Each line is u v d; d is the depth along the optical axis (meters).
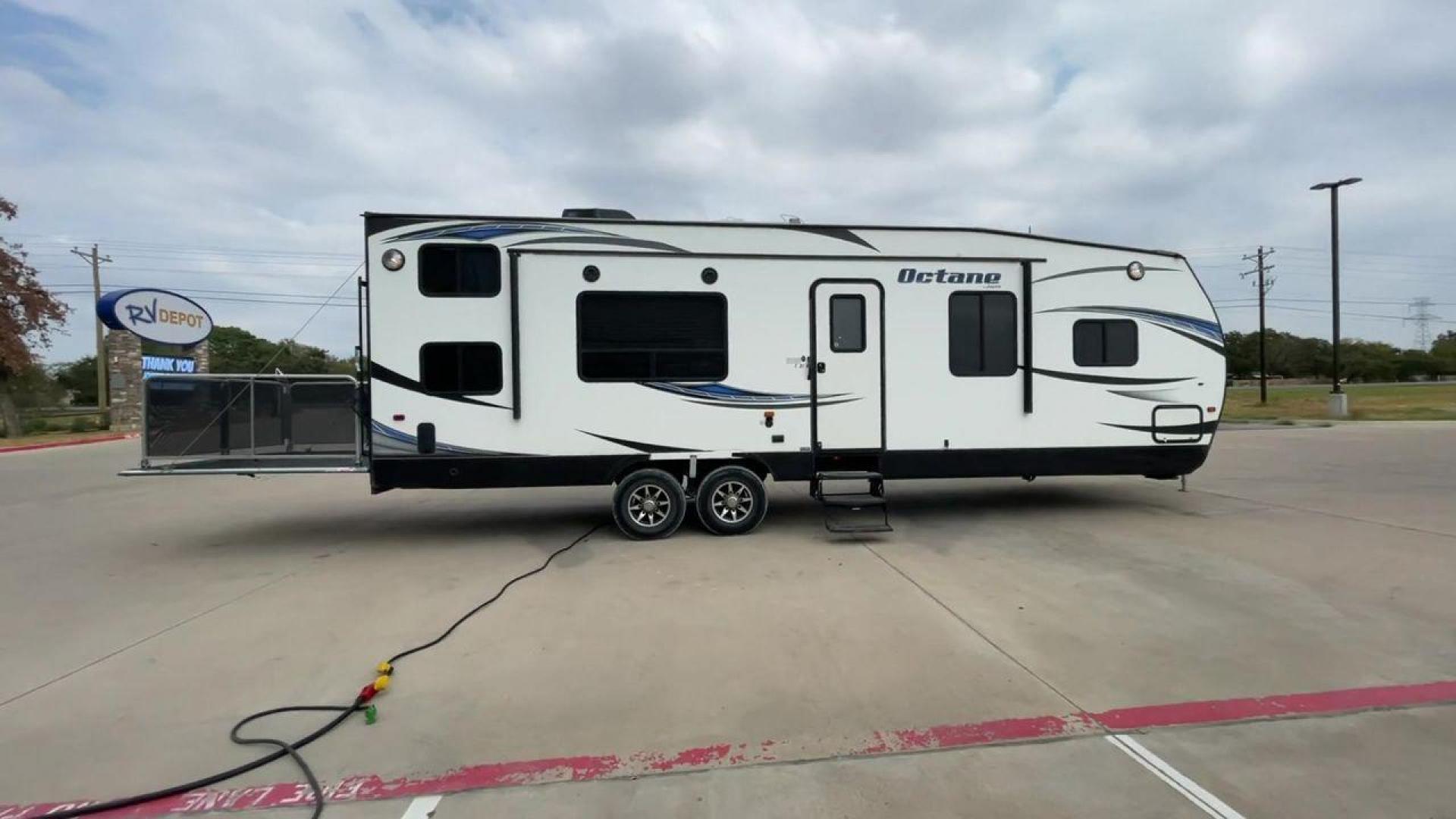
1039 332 8.41
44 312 27.34
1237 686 4.08
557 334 7.68
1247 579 6.09
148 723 3.79
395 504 10.75
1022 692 4.03
